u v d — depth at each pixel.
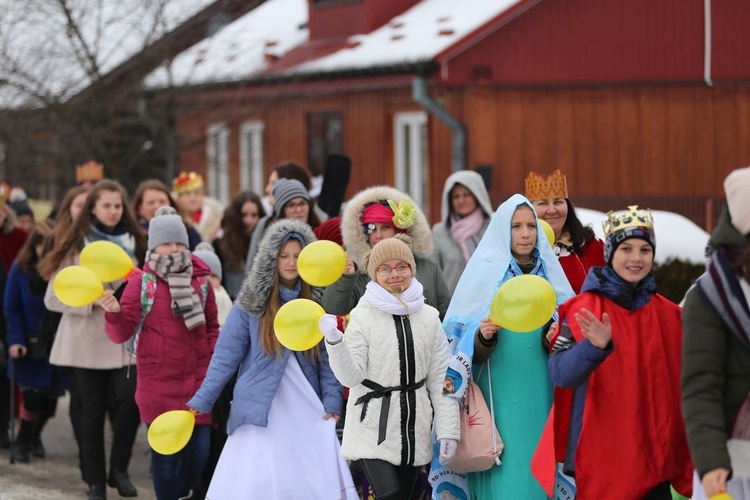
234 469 12.40
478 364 11.48
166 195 18.17
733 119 35.34
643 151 34.66
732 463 8.55
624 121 34.44
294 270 12.44
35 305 18.39
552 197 13.02
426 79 31.55
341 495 12.30
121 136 34.34
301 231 12.51
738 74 35.34
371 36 35.59
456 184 16.08
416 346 11.49
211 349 14.30
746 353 8.47
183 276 13.97
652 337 10.25
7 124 33.50
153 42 33.84
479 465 11.25
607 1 34.12
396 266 11.52
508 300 10.37
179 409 13.88
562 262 13.00
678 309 10.45
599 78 34.12
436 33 32.69
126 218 16.66
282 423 12.35
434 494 11.75
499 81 32.66
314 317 11.10
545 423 11.27
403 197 13.42
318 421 12.42
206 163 36.75
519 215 11.59
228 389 14.54
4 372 19.39
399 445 11.41
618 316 10.27
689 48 34.97
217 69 35.94
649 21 34.59
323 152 35.94
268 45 38.44
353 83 33.94
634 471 10.07
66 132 33.78
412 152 33.50
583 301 10.34
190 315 13.89
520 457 11.23
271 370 12.34
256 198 17.91
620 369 10.18
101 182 16.52
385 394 11.44
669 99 34.84
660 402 10.19
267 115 37.78
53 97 32.94
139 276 13.96
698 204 30.56
